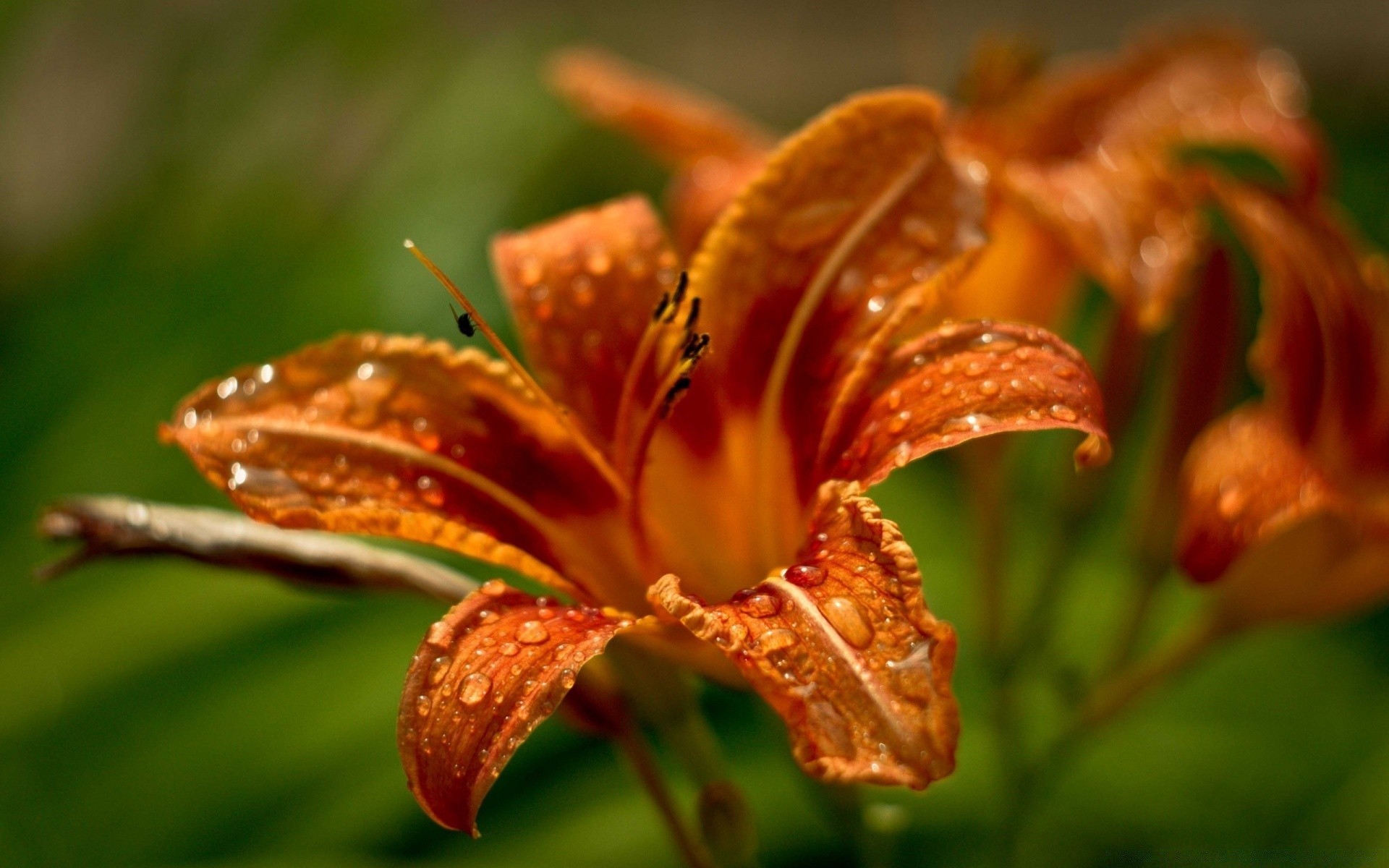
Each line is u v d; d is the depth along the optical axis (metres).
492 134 0.67
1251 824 0.54
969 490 0.50
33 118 0.83
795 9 1.16
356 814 0.51
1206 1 1.16
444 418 0.42
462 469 0.42
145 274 0.64
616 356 0.43
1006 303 0.49
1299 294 0.46
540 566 0.40
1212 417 0.47
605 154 0.69
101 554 0.42
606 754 0.54
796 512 0.42
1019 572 0.58
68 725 0.52
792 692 0.37
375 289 0.61
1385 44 1.04
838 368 0.41
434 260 0.62
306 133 0.68
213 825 0.51
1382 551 0.45
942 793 0.54
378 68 0.68
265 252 0.64
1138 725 0.56
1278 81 0.51
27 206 0.85
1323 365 0.47
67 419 0.58
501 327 0.60
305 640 0.54
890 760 0.37
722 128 0.52
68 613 0.54
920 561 0.58
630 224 0.44
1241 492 0.45
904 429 0.40
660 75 1.06
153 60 0.70
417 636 0.54
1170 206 0.46
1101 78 0.52
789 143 0.42
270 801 0.52
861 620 0.38
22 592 0.54
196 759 0.52
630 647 0.43
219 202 0.67
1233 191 0.47
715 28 1.15
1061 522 0.49
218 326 0.60
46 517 0.42
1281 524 0.44
